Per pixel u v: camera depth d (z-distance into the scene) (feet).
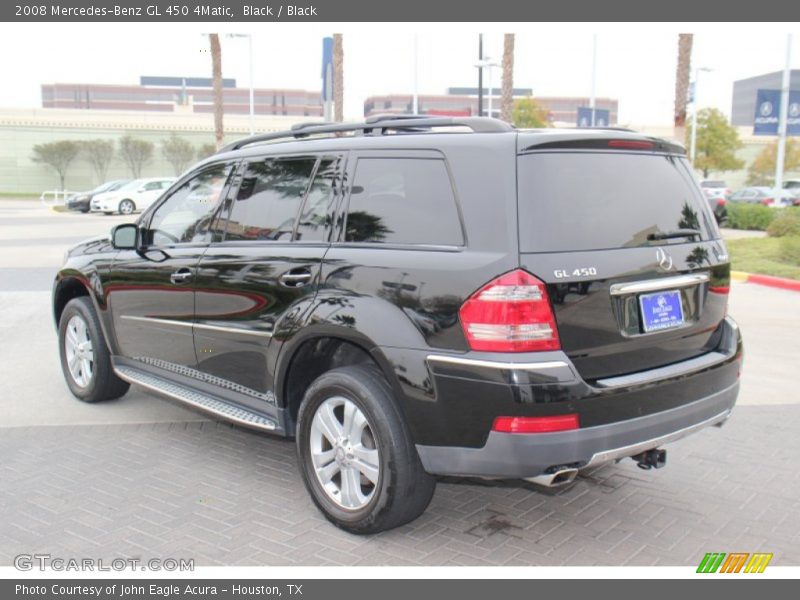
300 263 13.32
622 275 11.34
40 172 231.91
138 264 17.29
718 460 16.34
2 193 220.64
